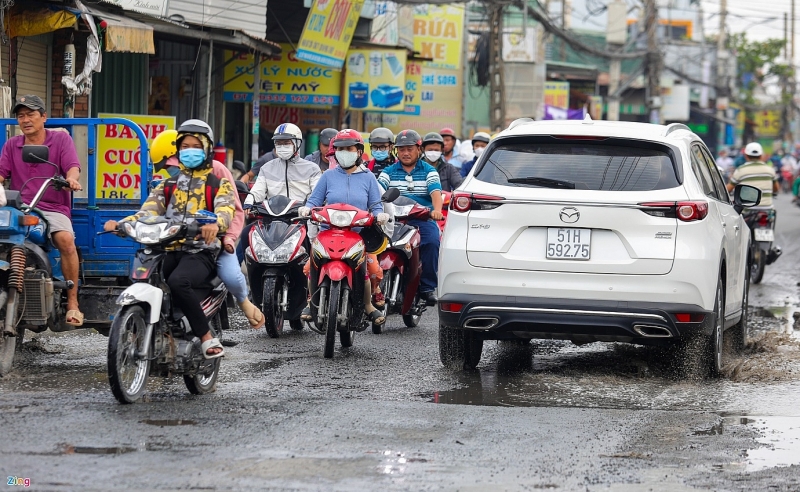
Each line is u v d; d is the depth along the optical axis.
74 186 15.32
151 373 14.48
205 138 14.26
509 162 16.11
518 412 13.70
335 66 43.69
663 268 15.24
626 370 17.39
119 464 10.77
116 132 18.80
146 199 16.05
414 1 48.12
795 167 107.94
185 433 12.12
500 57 64.50
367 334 21.53
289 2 46.31
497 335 16.61
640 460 11.37
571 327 15.53
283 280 20.73
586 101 109.44
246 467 10.79
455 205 16.11
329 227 18.47
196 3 38.12
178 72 42.19
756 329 23.22
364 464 11.01
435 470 10.85
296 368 17.05
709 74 131.25
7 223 14.65
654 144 15.88
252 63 44.03
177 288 13.91
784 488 10.40
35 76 30.75
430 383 15.98
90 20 27.94
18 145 16.02
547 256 15.54
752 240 33.34
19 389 14.60
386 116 64.31
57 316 15.98
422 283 22.58
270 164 22.05
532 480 10.55
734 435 12.57
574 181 15.67
